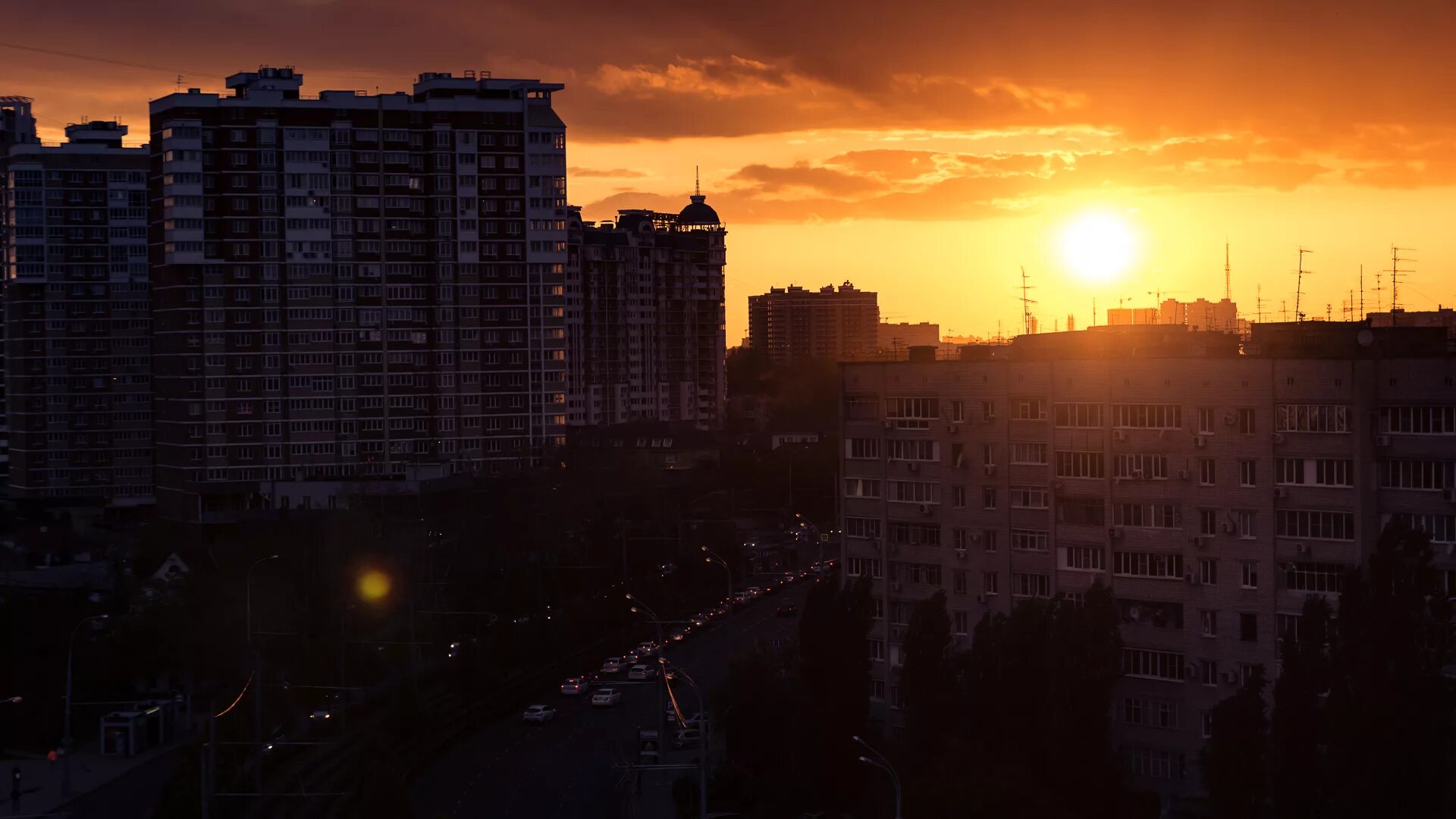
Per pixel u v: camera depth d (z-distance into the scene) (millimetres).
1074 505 116312
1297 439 105000
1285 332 116062
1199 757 97750
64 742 139625
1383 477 102000
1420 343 106812
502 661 169000
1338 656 89812
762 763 129375
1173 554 110625
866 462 130125
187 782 111062
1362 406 102312
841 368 131625
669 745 147375
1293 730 90125
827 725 112625
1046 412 118250
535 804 129875
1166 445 111062
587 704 171500
